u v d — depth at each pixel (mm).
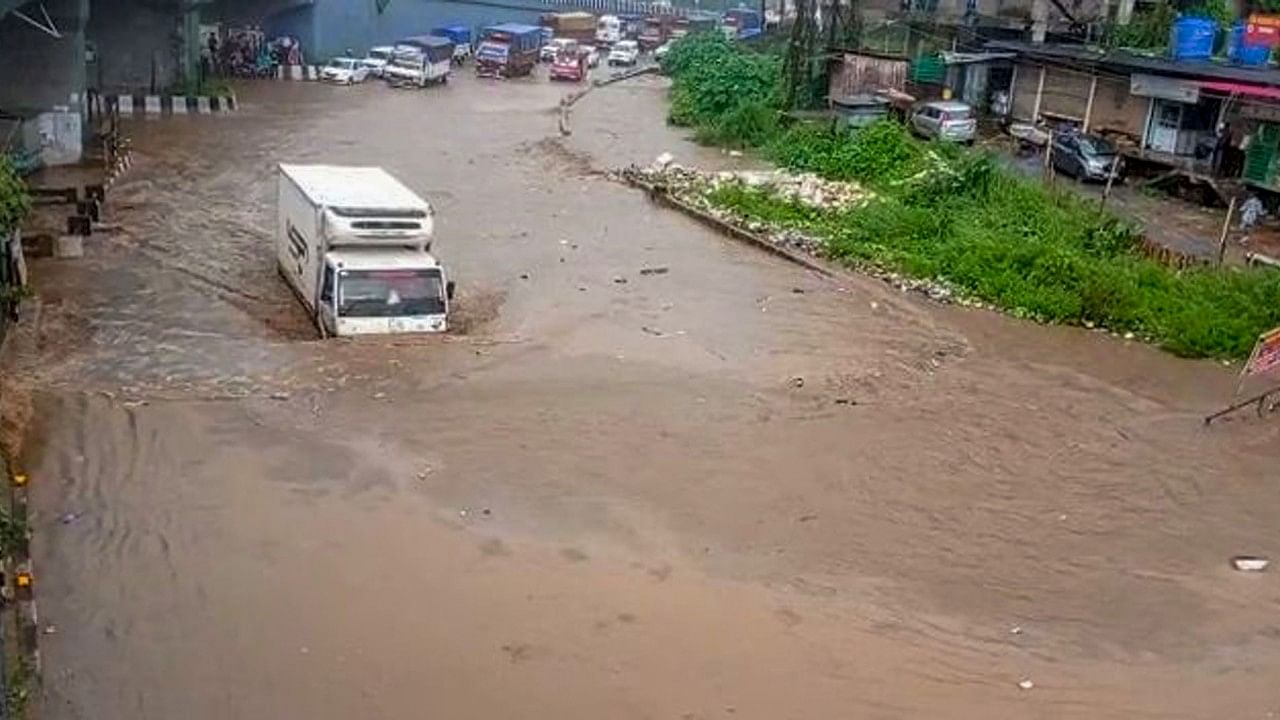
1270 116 36062
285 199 24812
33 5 37625
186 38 50969
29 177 34094
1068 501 17578
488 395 19828
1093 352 24672
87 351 20766
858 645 13539
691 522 16125
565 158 42625
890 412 20484
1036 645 13789
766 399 20578
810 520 16422
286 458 17141
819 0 55500
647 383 20891
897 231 31219
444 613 13656
